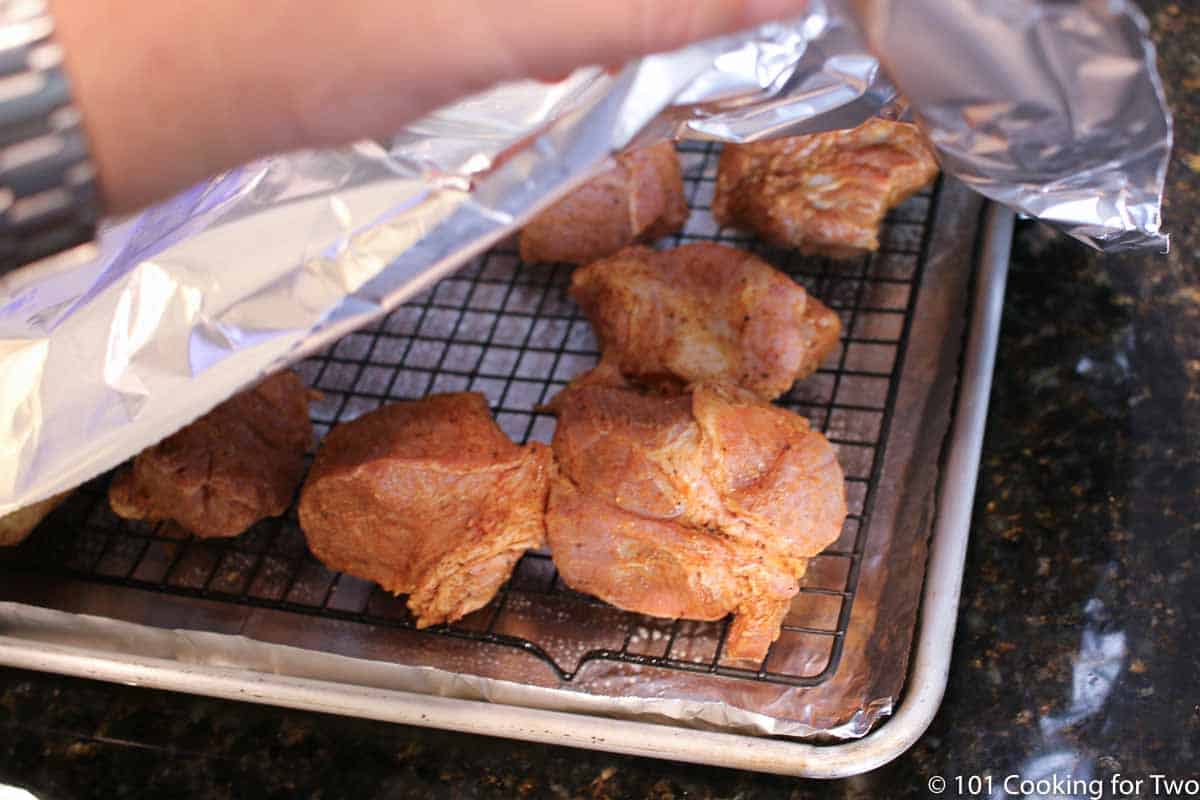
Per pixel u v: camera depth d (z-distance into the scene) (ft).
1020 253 2.52
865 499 2.36
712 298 2.45
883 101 2.04
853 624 2.26
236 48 1.72
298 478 2.46
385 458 2.29
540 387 2.56
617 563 2.27
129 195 1.79
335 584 2.40
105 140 1.75
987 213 2.50
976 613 2.23
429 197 1.97
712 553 2.24
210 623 2.38
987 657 2.20
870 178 2.50
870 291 2.56
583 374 2.47
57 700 2.34
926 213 2.62
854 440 2.42
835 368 2.49
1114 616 2.20
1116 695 2.15
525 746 2.23
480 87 1.79
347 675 2.27
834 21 1.93
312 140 1.81
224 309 2.05
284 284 2.03
